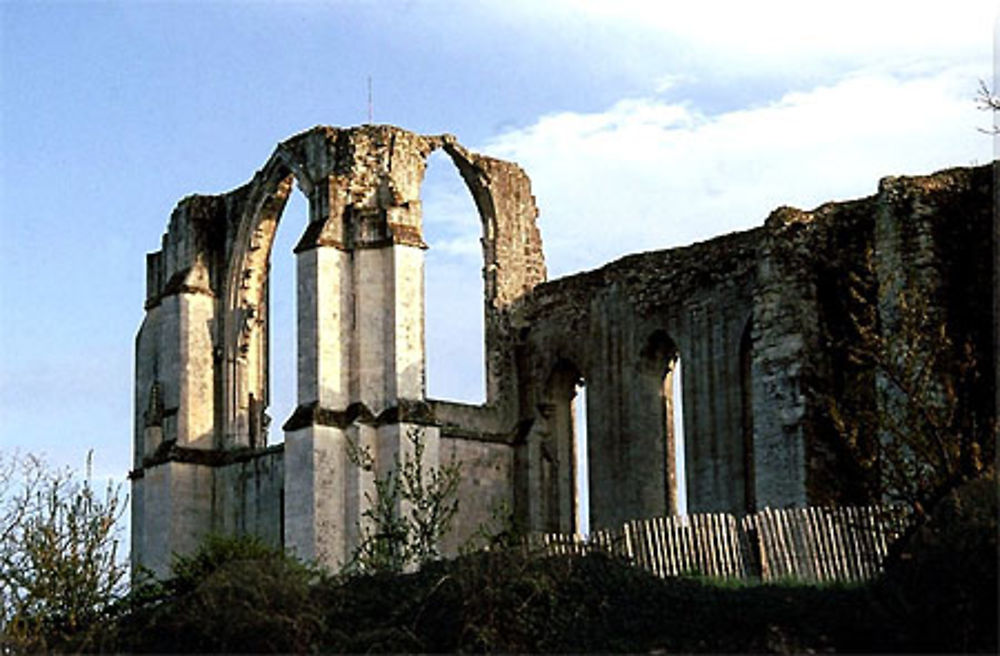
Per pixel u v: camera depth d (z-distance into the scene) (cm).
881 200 5891
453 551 7312
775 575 4966
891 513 4769
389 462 7050
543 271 7931
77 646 4528
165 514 7719
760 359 6203
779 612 4034
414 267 7281
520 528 6169
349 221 7325
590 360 7531
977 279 5778
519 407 7750
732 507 6856
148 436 7906
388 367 7188
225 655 4231
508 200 7881
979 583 3788
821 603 4047
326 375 7150
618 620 4150
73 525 5231
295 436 7088
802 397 6059
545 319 7744
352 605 4397
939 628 3769
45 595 5062
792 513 5025
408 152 7475
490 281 7806
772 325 6191
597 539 5131
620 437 7356
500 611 4191
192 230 8050
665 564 5066
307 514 6988
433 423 7150
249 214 7944
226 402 7919
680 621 4103
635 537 5119
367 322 7238
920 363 5550
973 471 4631
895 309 5784
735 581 4600
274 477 7581
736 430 6888
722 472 6912
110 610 5106
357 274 7269
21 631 4812
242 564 4531
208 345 7981
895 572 4038
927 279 5747
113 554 5262
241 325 7950
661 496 7269
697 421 7044
